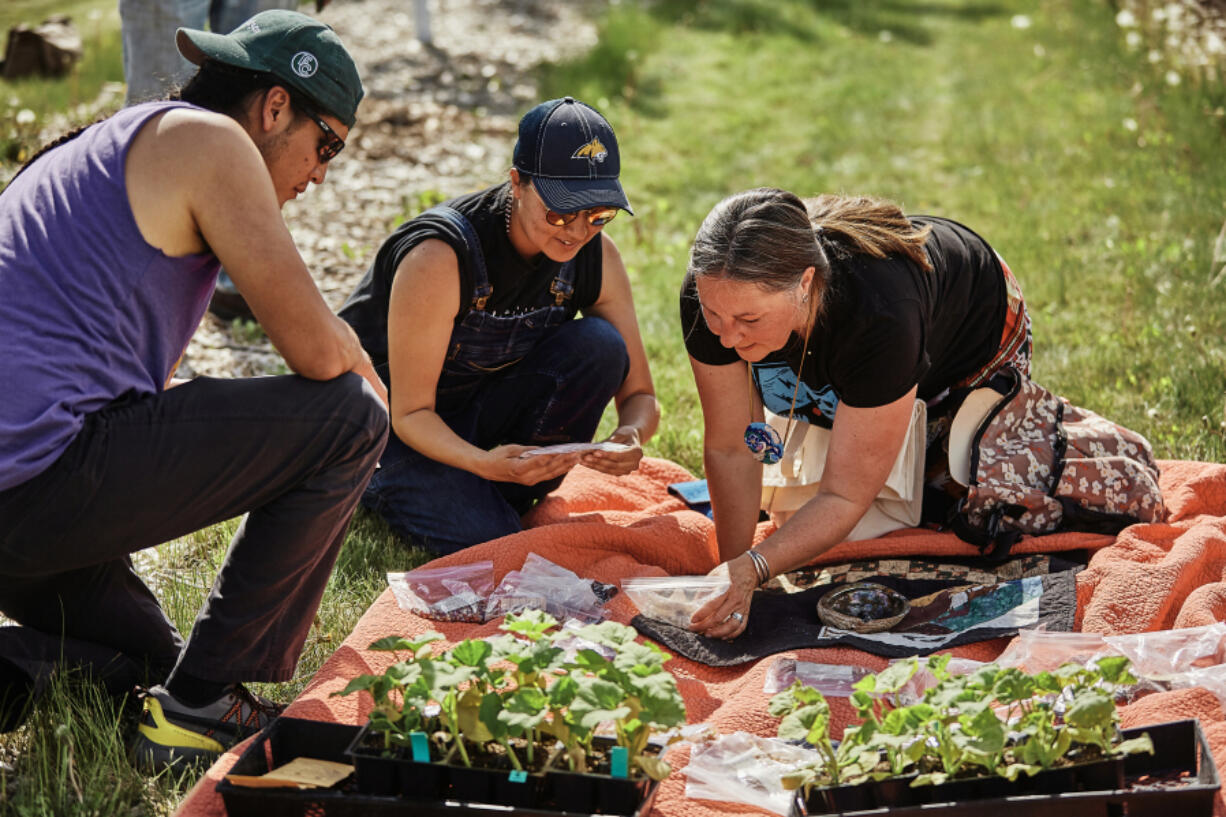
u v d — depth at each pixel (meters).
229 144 2.34
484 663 2.14
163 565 3.42
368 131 8.48
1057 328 5.38
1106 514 3.37
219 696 2.57
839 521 3.05
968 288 3.28
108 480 2.33
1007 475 3.35
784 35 13.10
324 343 2.44
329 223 6.71
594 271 3.61
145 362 2.42
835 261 2.94
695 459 4.31
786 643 2.89
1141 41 11.28
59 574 2.63
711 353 3.22
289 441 2.42
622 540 3.38
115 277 2.31
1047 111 9.64
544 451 3.32
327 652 3.02
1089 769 2.10
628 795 2.08
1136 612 2.93
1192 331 4.99
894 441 3.06
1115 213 7.03
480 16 12.98
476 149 8.30
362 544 3.55
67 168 2.37
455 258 3.29
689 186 8.13
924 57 12.29
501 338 3.52
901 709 2.10
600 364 3.60
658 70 11.34
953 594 3.11
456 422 3.69
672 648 2.92
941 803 2.08
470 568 3.18
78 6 13.23
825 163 8.67
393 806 2.11
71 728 2.48
